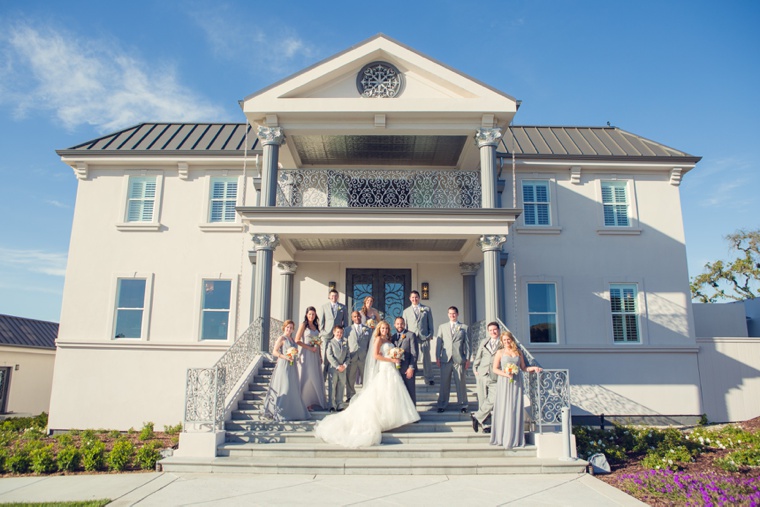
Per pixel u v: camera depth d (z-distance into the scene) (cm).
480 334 1334
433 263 1593
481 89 1304
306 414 1027
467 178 1388
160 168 1605
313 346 1098
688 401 1497
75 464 912
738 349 1537
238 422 986
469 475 844
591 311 1548
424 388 1195
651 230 1602
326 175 1408
